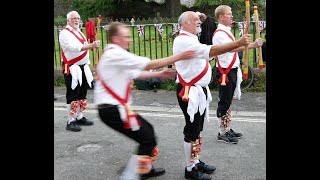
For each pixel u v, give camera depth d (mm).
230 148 5188
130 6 18844
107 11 19000
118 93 3652
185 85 4227
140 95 8023
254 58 8367
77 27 6004
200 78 4211
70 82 6066
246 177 4320
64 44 5910
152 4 18719
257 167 4562
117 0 18703
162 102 7500
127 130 3662
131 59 3566
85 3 19016
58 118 6859
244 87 7875
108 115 3666
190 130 4262
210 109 6914
